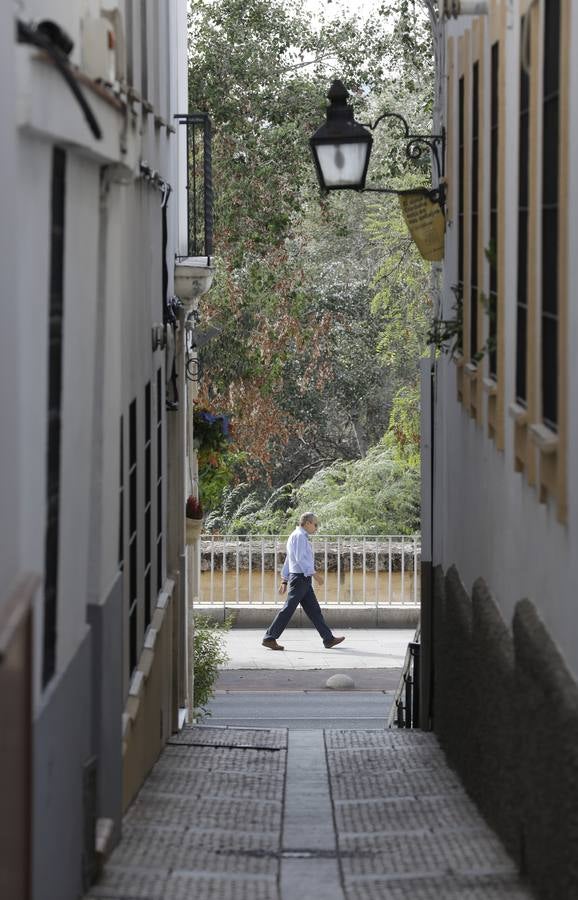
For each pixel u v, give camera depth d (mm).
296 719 39625
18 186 11438
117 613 18281
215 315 54750
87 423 15773
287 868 17812
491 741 20031
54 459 13852
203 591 55656
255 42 54469
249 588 55312
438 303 29609
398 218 60531
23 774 11258
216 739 29250
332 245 73750
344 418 79125
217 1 54625
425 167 58875
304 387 67562
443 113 27891
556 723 14797
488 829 20031
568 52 14633
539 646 15992
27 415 12062
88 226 15516
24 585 11078
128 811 21016
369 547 56312
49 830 13430
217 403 56938
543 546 16672
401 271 60781
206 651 37875
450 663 26078
